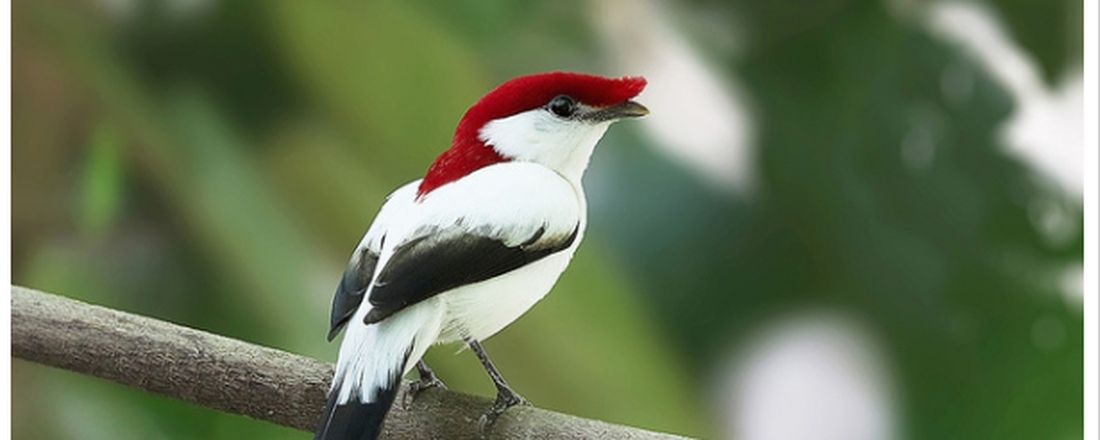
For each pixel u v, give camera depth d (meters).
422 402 3.34
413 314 3.32
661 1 3.50
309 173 3.49
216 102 3.50
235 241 3.49
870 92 3.50
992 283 3.49
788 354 3.49
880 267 3.49
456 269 3.32
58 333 3.35
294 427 3.33
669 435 3.32
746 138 3.50
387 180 3.49
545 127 3.37
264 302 3.48
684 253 3.49
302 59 3.49
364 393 3.31
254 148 3.50
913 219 3.49
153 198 3.50
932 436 3.49
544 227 3.34
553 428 3.32
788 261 3.49
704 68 3.50
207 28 3.50
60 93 3.50
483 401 3.34
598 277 3.48
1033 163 3.49
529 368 3.47
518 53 3.50
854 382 3.50
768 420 3.49
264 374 3.34
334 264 3.49
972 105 3.49
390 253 3.32
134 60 3.50
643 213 3.49
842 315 3.49
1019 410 3.49
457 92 3.49
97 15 3.50
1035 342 3.49
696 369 3.48
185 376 3.34
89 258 3.49
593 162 3.49
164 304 3.49
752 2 3.50
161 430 3.47
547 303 3.47
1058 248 3.49
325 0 3.49
